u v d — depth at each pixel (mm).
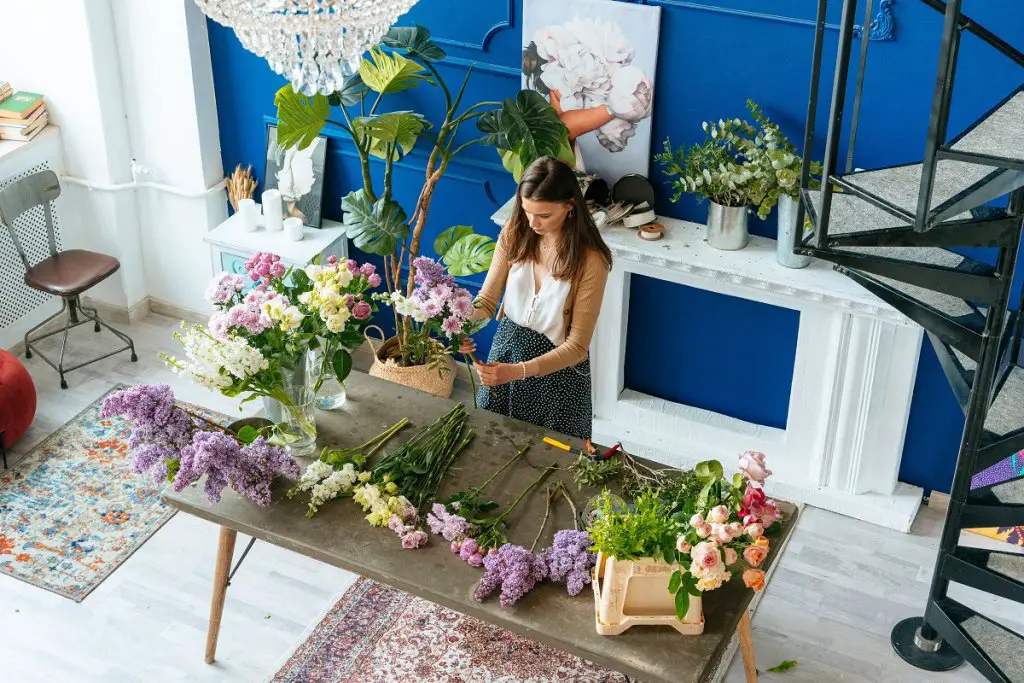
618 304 4891
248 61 5422
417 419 3793
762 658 4113
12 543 4574
